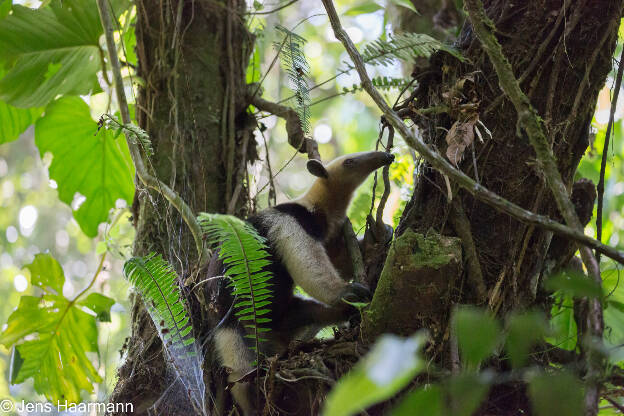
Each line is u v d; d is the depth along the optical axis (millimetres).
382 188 6551
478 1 3062
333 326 4684
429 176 3871
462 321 1549
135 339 4559
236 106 5453
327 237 5145
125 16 5844
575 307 3754
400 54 4070
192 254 4844
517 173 3564
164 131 5113
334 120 13766
